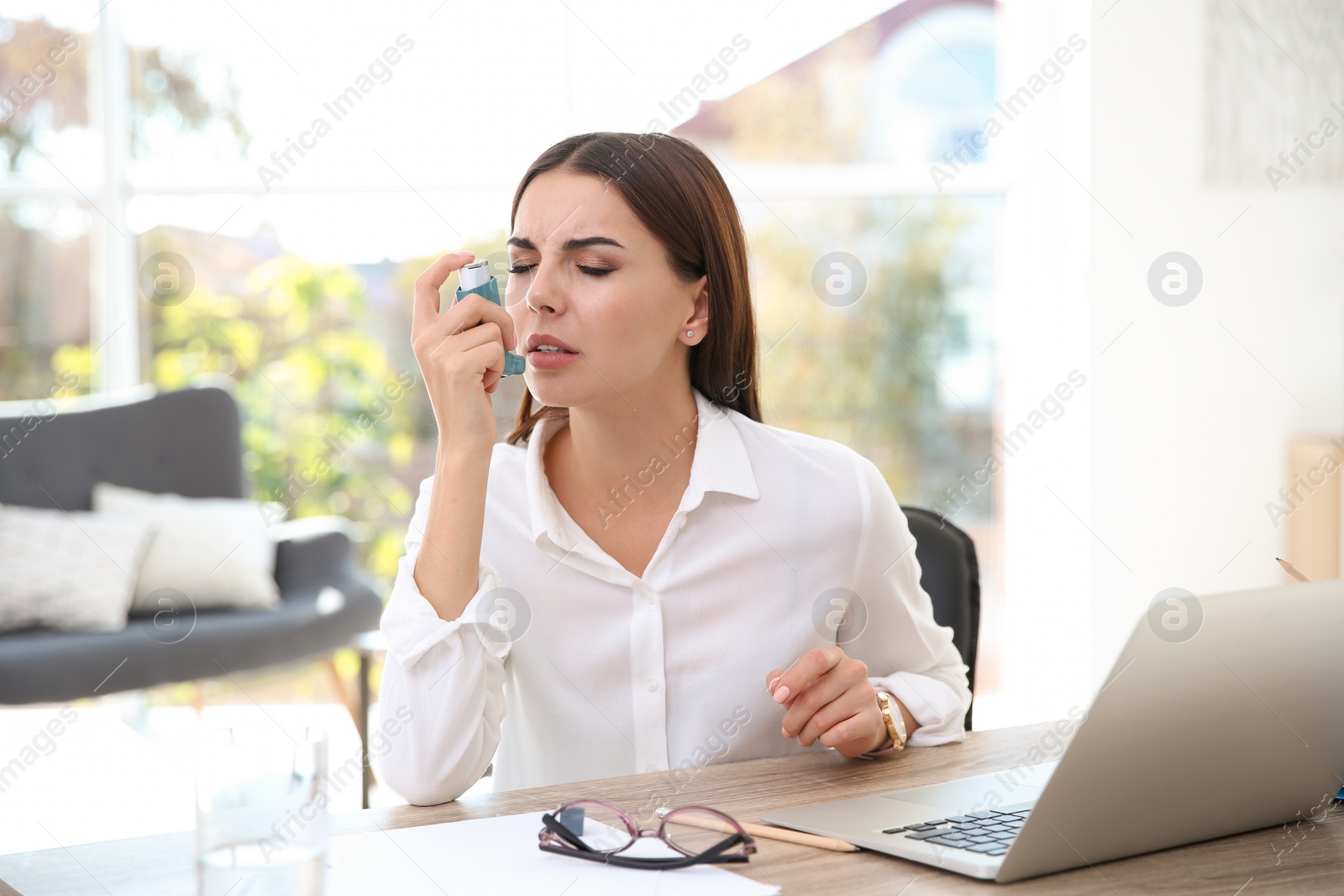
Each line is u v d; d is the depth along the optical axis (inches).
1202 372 130.6
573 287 43.3
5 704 105.7
